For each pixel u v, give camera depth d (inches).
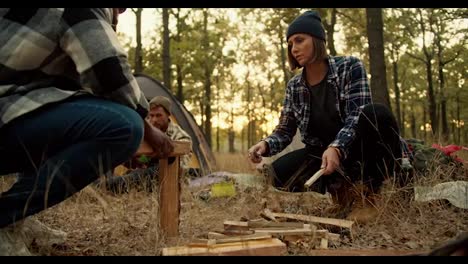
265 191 122.6
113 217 96.1
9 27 62.6
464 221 95.7
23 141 63.7
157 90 277.4
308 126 114.8
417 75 983.6
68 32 61.8
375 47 329.1
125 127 65.0
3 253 62.2
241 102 1337.4
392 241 83.3
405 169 106.3
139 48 562.6
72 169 64.5
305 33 106.6
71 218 100.3
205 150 269.0
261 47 954.1
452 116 887.7
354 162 106.1
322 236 80.7
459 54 438.9
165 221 83.6
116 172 209.8
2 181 105.2
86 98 66.0
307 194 131.8
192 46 699.4
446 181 116.3
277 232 79.4
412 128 1016.9
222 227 95.1
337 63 109.1
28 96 63.1
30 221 77.9
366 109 99.7
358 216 98.0
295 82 116.3
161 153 76.5
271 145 116.0
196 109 1195.9
